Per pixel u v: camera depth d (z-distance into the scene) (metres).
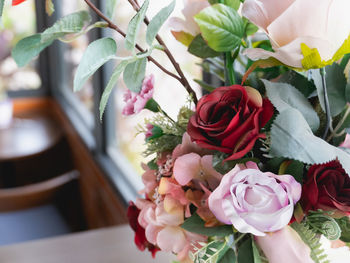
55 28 0.48
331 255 0.51
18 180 2.21
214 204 0.45
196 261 0.49
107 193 1.70
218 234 0.47
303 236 0.46
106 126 1.80
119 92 1.66
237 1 0.53
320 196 0.46
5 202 1.72
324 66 0.47
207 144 0.46
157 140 0.54
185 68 1.12
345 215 0.47
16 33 2.56
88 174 1.96
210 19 0.49
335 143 0.50
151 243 0.58
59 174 2.29
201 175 0.49
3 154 2.11
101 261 0.90
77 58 2.23
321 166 0.47
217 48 0.51
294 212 0.46
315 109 0.51
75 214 2.06
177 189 0.49
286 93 0.48
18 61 0.52
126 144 1.64
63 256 0.92
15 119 2.56
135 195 1.52
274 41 0.47
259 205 0.43
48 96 2.67
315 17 0.45
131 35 0.47
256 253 0.47
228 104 0.46
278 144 0.44
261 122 0.46
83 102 2.21
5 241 1.76
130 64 0.52
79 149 2.08
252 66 0.49
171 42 1.17
